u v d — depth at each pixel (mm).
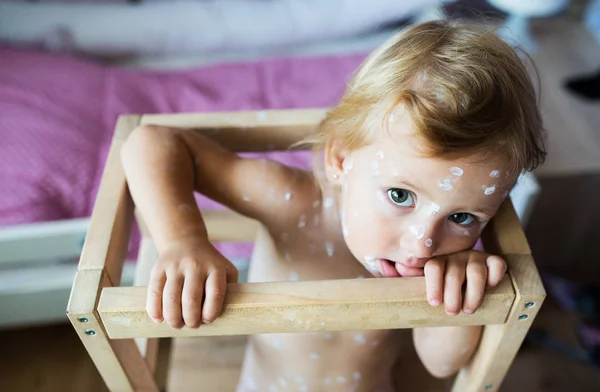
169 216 531
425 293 457
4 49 1382
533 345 1202
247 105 1313
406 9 1523
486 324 491
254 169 621
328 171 576
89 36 1483
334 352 675
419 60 484
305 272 636
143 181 550
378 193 497
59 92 1267
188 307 454
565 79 1524
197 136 608
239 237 818
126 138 611
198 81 1378
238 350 847
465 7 825
